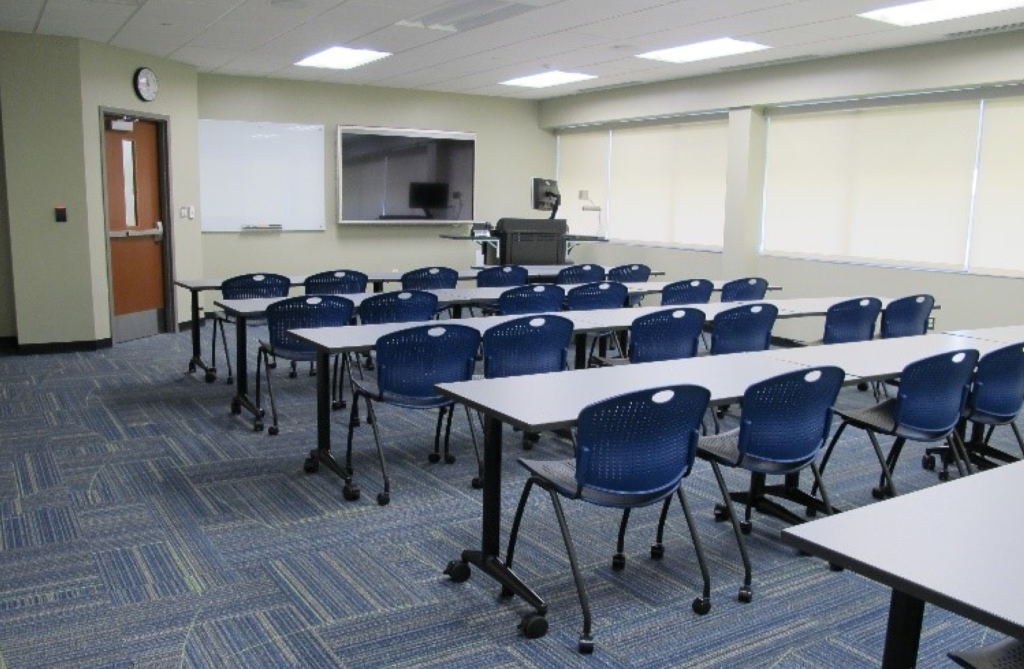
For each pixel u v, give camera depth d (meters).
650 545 3.37
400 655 2.51
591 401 2.74
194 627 2.65
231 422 5.03
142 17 6.23
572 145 11.22
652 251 9.98
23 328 7.02
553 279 7.52
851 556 1.53
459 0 5.65
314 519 3.56
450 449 4.58
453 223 10.83
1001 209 6.79
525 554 3.26
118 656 2.47
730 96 8.44
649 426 2.57
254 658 2.48
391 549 3.27
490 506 2.91
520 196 11.30
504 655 2.53
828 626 2.75
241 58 8.06
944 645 2.64
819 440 3.09
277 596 2.87
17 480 3.96
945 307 7.12
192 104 8.49
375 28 6.62
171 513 3.59
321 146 9.84
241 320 5.09
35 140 6.87
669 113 9.20
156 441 4.62
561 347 4.24
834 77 7.46
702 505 3.83
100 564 3.08
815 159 8.14
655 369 3.33
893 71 7.01
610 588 2.99
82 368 6.53
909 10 5.66
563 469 2.80
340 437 4.79
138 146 7.86
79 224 7.12
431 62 8.23
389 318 5.08
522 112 11.16
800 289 8.30
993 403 3.75
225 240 9.39
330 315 4.94
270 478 4.05
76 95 6.98
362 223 10.18
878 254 7.71
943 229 7.20
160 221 8.22
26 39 6.74
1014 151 6.65
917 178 7.34
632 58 7.76
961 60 6.54
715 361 3.53
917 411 3.42
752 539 3.45
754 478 3.60
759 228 8.69
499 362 4.04
